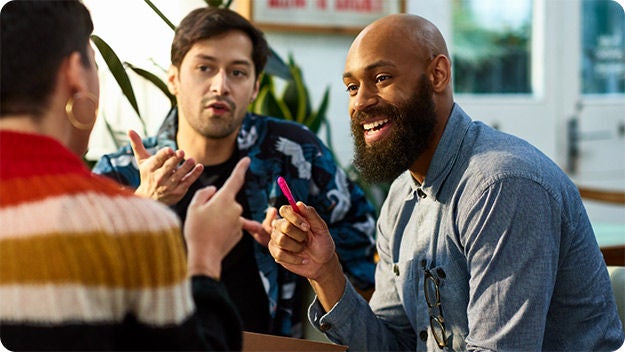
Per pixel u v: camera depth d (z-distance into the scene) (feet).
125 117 9.64
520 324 4.14
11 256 2.70
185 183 5.14
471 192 4.36
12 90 2.91
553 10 13.34
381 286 5.22
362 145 4.66
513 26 13.12
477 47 12.89
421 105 4.53
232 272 6.48
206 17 6.54
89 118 3.06
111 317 2.73
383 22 4.62
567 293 4.50
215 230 3.26
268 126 6.97
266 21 10.98
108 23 9.27
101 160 6.76
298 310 6.74
